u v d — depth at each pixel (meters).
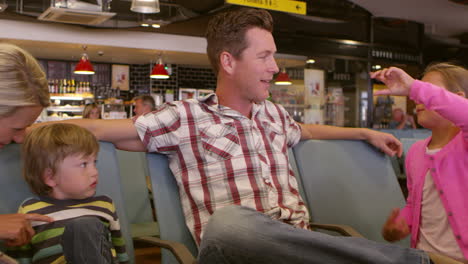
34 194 1.22
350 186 1.71
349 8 8.23
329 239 0.85
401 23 8.93
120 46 8.43
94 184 1.19
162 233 1.37
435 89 1.19
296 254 0.85
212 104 1.47
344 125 9.23
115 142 1.38
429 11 8.35
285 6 6.47
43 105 1.11
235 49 1.42
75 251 1.05
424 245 1.43
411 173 1.52
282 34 7.67
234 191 1.38
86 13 5.22
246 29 1.42
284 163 1.50
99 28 7.92
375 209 1.73
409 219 1.52
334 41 8.21
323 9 7.93
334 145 1.75
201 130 1.42
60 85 10.19
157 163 1.43
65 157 1.13
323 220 1.63
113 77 11.09
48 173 1.13
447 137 1.44
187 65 11.24
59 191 1.17
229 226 0.92
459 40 10.38
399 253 0.82
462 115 1.15
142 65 11.27
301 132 1.67
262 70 1.42
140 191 2.50
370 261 0.81
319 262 0.84
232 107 1.49
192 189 1.39
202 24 7.43
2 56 1.03
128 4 6.70
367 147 1.80
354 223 1.68
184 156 1.41
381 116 9.08
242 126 1.46
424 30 9.55
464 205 1.30
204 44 9.13
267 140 1.50
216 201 1.37
